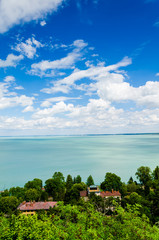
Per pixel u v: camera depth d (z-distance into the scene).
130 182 88.19
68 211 19.27
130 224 16.47
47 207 53.16
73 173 133.88
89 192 67.44
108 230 17.36
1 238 12.73
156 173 86.94
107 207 38.03
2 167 160.25
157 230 16.64
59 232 14.37
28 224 13.59
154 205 47.81
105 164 170.12
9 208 50.25
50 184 74.00
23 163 181.62
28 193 63.75
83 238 15.09
